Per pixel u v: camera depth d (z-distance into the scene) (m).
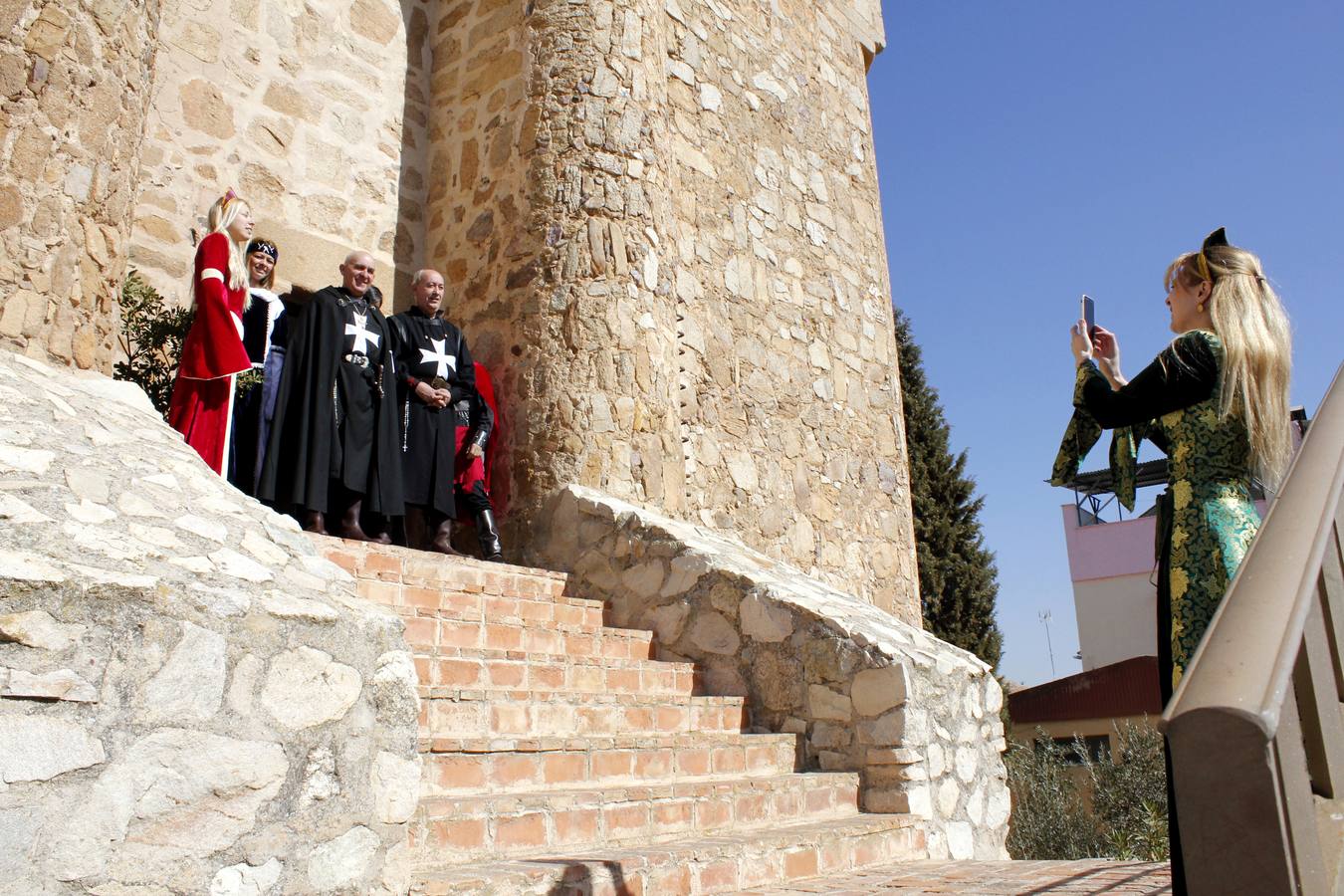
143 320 5.31
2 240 3.91
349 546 4.78
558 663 4.58
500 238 7.04
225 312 4.77
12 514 2.29
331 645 2.58
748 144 9.58
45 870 1.98
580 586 6.01
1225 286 2.40
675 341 7.15
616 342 6.63
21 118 4.07
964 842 5.04
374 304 5.79
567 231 6.77
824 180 10.62
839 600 5.83
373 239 7.31
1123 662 15.96
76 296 4.16
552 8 7.29
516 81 7.31
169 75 6.39
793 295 9.72
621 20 7.35
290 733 2.44
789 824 4.25
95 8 4.43
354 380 5.45
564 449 6.34
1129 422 2.50
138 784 2.14
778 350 9.33
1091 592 26.06
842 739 4.90
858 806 4.75
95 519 2.48
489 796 3.29
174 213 6.24
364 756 2.60
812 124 10.64
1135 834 8.05
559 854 3.29
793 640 5.14
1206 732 0.98
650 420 6.70
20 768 1.99
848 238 10.79
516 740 3.58
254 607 2.43
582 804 3.45
